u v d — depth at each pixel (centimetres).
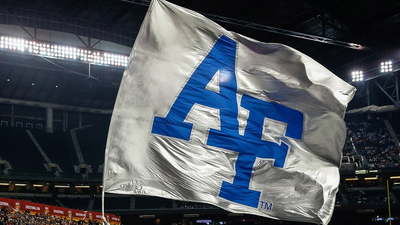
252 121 842
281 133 858
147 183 726
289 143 864
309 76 852
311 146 874
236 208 802
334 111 873
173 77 776
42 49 4638
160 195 732
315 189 859
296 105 871
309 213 848
